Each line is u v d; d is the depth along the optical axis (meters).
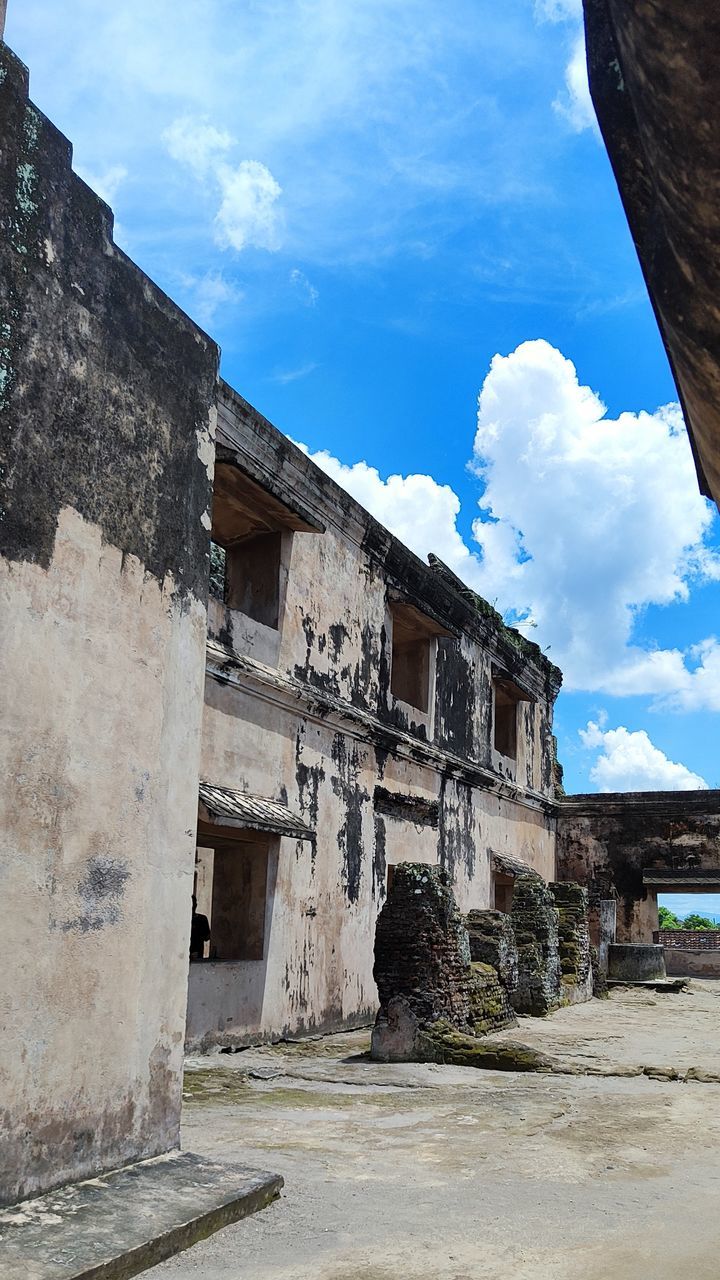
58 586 4.27
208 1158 4.67
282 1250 3.72
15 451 4.07
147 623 4.88
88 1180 4.11
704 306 1.76
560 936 14.80
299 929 10.51
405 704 13.73
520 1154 5.30
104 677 4.52
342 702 11.83
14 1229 3.53
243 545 11.12
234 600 11.02
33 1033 3.92
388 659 13.27
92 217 4.69
